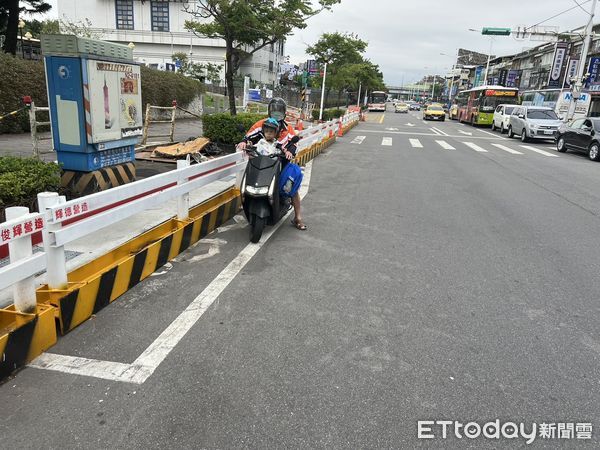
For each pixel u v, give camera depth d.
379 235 6.35
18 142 12.27
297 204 6.33
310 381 3.07
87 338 3.46
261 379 3.06
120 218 4.11
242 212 7.08
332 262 5.23
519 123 23.95
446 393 3.02
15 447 2.43
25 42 31.80
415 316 4.05
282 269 4.95
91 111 6.39
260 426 2.64
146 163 9.90
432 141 21.31
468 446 2.58
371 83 63.78
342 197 8.60
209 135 11.84
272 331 3.68
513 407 2.92
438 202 8.57
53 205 3.38
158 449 2.45
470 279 4.94
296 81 62.72
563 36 32.31
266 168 5.64
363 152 15.69
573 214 8.07
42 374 3.03
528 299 4.50
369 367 3.26
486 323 3.98
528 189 10.30
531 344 3.67
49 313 3.29
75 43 6.12
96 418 2.65
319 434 2.61
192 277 4.62
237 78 44.78
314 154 13.73
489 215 7.76
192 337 3.54
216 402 2.82
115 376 3.03
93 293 3.78
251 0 12.98
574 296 4.62
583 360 3.48
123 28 48.06
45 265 3.30
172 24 47.62
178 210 5.45
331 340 3.59
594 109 33.44
